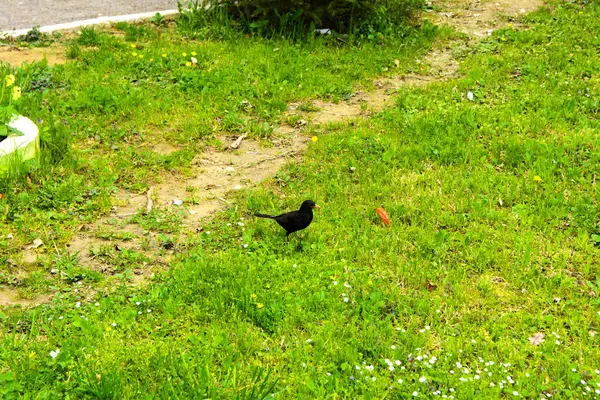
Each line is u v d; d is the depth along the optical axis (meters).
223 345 5.64
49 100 9.80
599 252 7.06
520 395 5.24
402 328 5.93
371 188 8.08
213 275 6.52
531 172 8.40
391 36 12.58
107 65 11.03
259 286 6.32
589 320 6.11
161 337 5.74
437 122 9.61
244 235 7.12
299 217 6.89
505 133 9.40
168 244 7.07
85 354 5.50
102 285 6.42
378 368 5.51
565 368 5.50
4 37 11.88
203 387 5.13
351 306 6.17
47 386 5.16
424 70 11.65
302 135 9.52
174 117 9.69
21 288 6.34
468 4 14.69
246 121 9.75
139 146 8.99
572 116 9.88
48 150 8.36
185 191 8.11
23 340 5.60
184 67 11.16
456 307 6.24
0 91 8.91
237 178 8.42
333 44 12.35
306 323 5.94
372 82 11.18
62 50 11.69
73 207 7.59
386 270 6.68
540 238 7.26
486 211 7.66
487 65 11.73
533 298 6.34
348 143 9.08
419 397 5.21
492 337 5.88
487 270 6.76
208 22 12.85
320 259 6.80
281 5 12.52
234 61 11.43
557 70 11.55
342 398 5.19
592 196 8.01
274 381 5.32
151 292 6.23
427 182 8.24
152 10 13.58
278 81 10.97
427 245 7.04
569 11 14.25
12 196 7.55
